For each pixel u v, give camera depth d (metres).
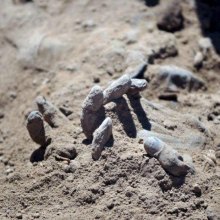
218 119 5.41
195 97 5.63
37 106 5.62
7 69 6.53
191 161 4.81
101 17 6.70
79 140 5.04
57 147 4.98
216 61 6.04
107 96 5.03
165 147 4.64
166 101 5.56
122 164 4.67
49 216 4.55
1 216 4.67
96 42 6.27
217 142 5.15
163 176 4.59
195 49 6.18
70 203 4.62
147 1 6.70
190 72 5.83
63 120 5.34
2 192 4.91
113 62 5.91
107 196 4.58
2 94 6.30
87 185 4.66
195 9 6.60
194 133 5.16
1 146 5.71
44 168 4.94
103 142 4.75
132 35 6.23
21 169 5.18
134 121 5.05
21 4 7.13
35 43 6.54
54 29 6.71
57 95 5.74
